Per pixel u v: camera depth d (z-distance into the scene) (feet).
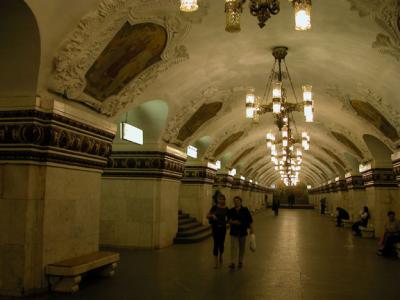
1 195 23.34
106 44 25.02
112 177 44.45
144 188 43.73
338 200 106.73
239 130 67.41
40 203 23.71
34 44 21.63
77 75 25.04
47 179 23.95
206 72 38.17
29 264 23.03
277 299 22.56
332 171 112.37
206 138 63.05
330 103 49.65
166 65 32.76
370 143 57.31
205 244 48.24
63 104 24.47
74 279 23.32
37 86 23.13
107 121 30.48
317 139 80.33
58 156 24.70
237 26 17.10
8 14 20.16
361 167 68.54
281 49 34.40
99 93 28.68
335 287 25.79
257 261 35.91
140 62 29.76
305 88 34.50
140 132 42.96
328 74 39.58
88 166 28.27
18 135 23.13
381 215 58.23
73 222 26.50
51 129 23.72
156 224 43.75
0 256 22.99
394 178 58.13
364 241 54.60
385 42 27.50
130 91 32.09
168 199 46.88
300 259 37.55
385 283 27.14
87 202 28.25
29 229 23.11
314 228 76.48
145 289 24.40
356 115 48.19
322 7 26.81
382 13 24.17
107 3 22.31
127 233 43.62
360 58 32.83
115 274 28.99
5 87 23.49
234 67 39.09
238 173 100.89
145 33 26.84
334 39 31.24
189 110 44.16
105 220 44.16
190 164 66.08
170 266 32.63
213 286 25.46
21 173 23.26
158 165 43.70
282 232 66.80
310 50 34.71
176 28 28.37
